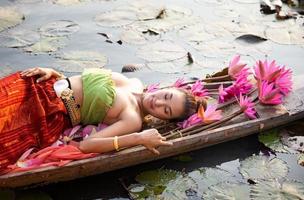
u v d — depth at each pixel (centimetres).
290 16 396
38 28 365
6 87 240
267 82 280
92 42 353
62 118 250
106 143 235
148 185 239
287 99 283
